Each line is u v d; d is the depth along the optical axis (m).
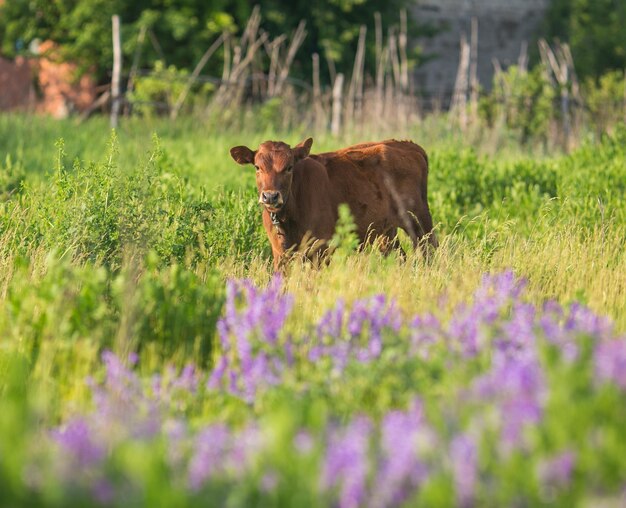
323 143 30.91
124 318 9.31
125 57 43.03
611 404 6.29
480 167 21.64
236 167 23.33
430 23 52.78
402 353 8.40
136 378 8.44
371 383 8.01
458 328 8.60
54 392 8.62
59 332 9.31
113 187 13.70
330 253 14.59
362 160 15.41
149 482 5.51
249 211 15.20
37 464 5.92
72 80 44.31
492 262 13.00
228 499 5.78
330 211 14.59
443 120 33.34
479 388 6.73
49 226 13.74
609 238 14.70
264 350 8.48
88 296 9.77
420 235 16.11
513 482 5.68
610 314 11.02
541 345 7.27
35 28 45.25
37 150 25.78
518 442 5.98
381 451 6.24
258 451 6.15
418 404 6.84
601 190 19.34
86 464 5.89
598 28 51.72
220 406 8.32
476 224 16.73
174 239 13.55
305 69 44.66
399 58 46.59
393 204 15.68
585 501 5.55
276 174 13.53
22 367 8.57
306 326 9.52
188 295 10.31
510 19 54.06
